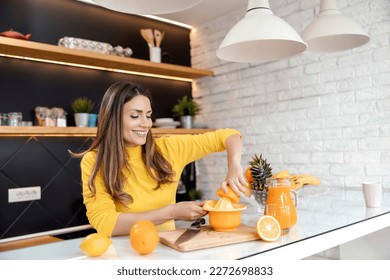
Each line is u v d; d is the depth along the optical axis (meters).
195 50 3.20
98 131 1.35
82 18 2.60
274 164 2.57
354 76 2.15
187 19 3.02
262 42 1.36
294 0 2.44
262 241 0.98
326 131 2.29
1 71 2.19
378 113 2.05
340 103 2.22
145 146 1.42
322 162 2.31
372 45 2.07
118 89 1.32
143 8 1.15
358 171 2.14
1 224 2.13
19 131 2.00
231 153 1.38
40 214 2.29
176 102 3.12
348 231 1.15
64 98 2.46
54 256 0.94
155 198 1.42
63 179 2.41
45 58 2.33
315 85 2.34
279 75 2.54
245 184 1.21
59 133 2.18
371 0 2.07
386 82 2.02
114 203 1.34
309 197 1.85
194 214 1.10
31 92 2.31
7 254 0.97
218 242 0.94
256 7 1.22
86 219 2.51
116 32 2.77
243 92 2.78
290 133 2.48
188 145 1.54
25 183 2.23
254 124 2.70
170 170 1.44
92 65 2.56
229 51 1.32
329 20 1.48
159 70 2.78
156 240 0.90
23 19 2.31
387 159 2.02
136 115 1.30
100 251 0.90
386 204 1.55
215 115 3.01
